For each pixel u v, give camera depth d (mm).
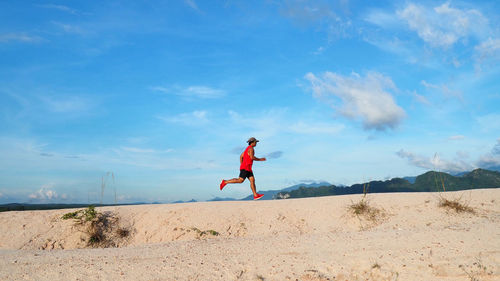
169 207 10570
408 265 5117
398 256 5461
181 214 9977
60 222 9398
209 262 5598
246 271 5203
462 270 4895
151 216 9961
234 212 10172
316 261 5484
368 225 9578
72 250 7223
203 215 9898
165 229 9312
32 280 4938
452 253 5469
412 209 10336
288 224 9688
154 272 5164
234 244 6941
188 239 8836
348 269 5180
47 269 5410
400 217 9914
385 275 4926
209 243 7324
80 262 5797
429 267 5027
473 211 9945
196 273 5109
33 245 8453
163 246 7121
